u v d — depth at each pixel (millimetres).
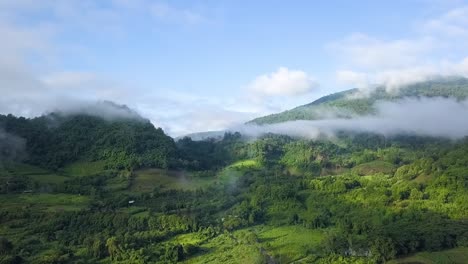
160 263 186625
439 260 176000
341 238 198250
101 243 195625
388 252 181875
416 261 177875
